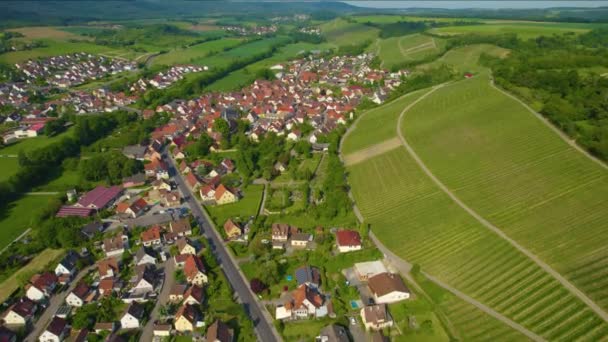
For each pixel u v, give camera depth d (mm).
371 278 129250
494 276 124375
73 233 156250
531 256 127000
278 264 141625
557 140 181000
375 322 112375
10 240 162750
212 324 111438
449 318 114688
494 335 105875
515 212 147875
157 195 198250
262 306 123812
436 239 146375
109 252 151125
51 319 121750
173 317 119125
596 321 101438
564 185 153125
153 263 145375
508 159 179500
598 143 164125
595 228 129750
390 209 171375
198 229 163625
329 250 149000
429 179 183875
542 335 102750
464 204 160375
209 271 139500
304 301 118375
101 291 130875
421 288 126938
